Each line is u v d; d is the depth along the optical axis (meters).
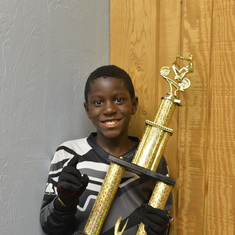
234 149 0.81
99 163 0.80
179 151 0.90
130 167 0.65
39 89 0.80
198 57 0.86
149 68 0.95
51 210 0.72
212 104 0.84
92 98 0.75
